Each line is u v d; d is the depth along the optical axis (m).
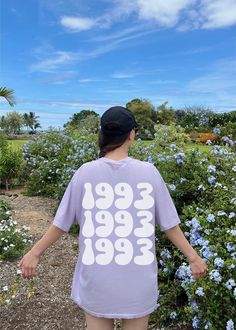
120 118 2.23
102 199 2.17
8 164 10.94
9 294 4.32
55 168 9.67
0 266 5.13
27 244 5.95
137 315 2.12
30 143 11.91
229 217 3.74
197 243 3.63
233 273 3.24
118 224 2.14
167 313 3.69
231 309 3.19
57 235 2.26
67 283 4.70
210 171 4.49
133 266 2.12
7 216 7.20
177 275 3.70
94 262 2.13
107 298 2.10
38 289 4.51
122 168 2.19
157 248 4.13
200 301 3.33
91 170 2.22
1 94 11.93
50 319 3.88
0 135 12.98
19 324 3.80
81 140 9.91
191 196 4.51
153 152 6.19
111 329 2.22
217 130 6.02
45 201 9.03
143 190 2.17
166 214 2.21
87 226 2.17
